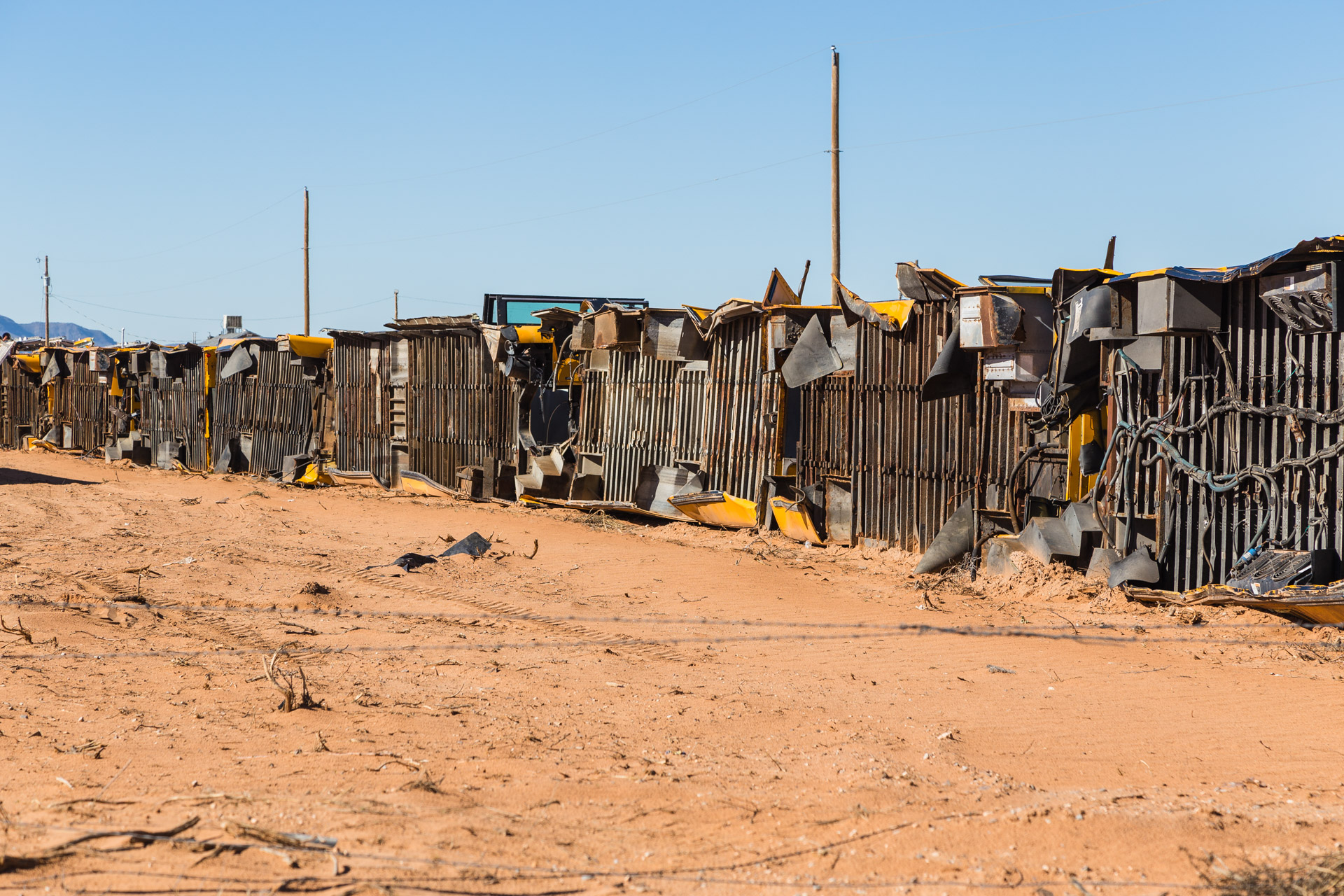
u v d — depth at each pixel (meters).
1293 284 14.16
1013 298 18.42
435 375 35.19
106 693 11.52
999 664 13.27
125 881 6.46
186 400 46.19
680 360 27.11
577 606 17.11
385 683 12.19
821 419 23.56
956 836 7.35
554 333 31.34
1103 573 17.05
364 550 22.98
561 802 8.20
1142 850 7.10
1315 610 13.78
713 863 6.94
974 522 19.39
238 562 20.64
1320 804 8.16
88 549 21.92
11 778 8.66
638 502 27.73
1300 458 14.45
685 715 10.97
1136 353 16.75
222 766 9.05
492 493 32.28
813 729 10.49
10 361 58.09
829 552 22.38
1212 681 12.24
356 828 7.45
